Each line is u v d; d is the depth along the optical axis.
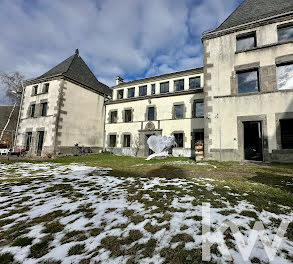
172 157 13.59
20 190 4.43
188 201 3.33
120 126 18.78
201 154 10.48
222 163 8.64
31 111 17.75
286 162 8.33
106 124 19.88
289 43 9.09
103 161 11.46
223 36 10.84
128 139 18.22
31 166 8.80
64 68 17.72
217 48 10.90
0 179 5.69
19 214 3.01
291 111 8.53
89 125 18.42
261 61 9.59
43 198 3.81
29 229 2.48
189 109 15.24
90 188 4.53
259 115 9.20
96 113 19.47
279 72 9.32
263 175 5.66
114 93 20.58
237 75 10.37
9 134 21.67
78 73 18.67
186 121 15.12
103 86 22.62
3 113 24.19
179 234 2.20
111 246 2.02
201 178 5.29
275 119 8.83
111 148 18.75
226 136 9.84
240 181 4.82
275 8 10.02
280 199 3.32
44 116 16.28
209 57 11.02
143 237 2.18
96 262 1.76
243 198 3.40
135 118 17.91
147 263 1.71
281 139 8.73
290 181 4.79
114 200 3.56
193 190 4.00
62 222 2.67
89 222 2.64
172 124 15.73
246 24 10.13
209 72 10.84
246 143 9.66
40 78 17.61
